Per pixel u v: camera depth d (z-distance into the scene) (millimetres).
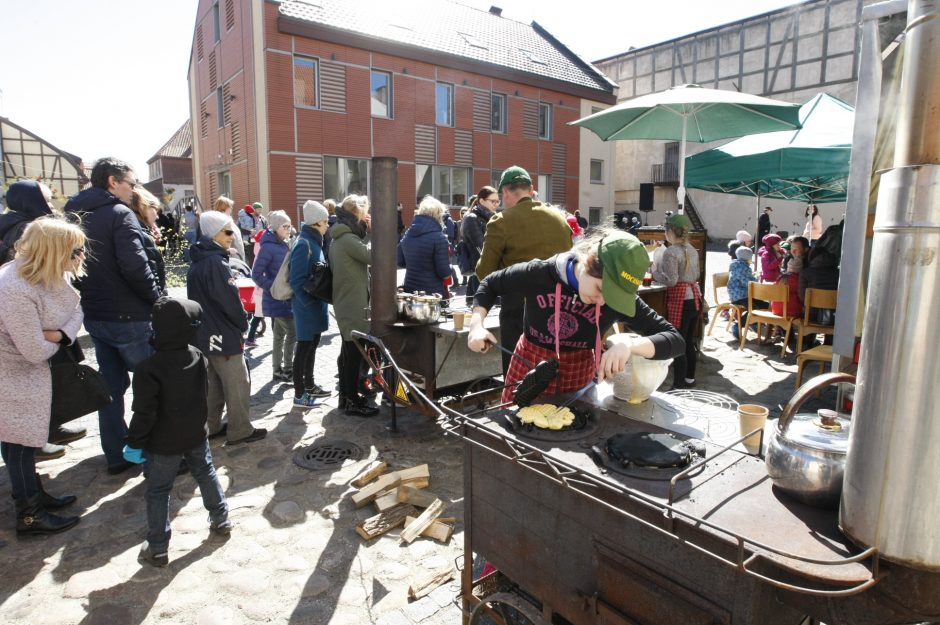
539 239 3088
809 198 9320
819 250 5551
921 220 861
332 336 7254
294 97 15492
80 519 2857
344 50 16078
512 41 21625
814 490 1177
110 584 2365
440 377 3816
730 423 1724
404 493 2986
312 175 15992
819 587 1069
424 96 17797
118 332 3174
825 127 5668
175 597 2293
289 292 4824
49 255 2502
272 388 5055
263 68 14914
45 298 2562
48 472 3369
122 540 2684
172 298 2451
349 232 4145
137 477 3314
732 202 23875
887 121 2363
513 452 1568
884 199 925
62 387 2762
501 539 1701
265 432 3896
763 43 21703
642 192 16875
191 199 20719
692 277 4828
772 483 1324
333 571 2465
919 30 867
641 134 6781
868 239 2461
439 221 4445
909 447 902
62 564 2500
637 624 1318
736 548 1093
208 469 2654
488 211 5805
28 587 2346
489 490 1718
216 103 18469
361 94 16547
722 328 7914
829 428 1253
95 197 3127
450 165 18641
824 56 20312
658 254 5477
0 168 22609
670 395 2023
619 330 3271
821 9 20203
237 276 5332
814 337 6480
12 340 2516
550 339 2275
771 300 6168
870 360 948
